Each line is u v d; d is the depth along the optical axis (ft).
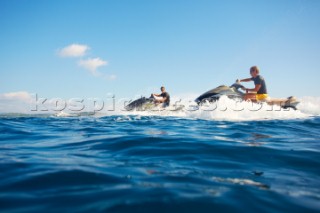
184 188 7.58
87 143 15.40
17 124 26.68
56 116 40.93
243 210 6.31
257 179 9.04
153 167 10.09
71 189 7.47
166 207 6.23
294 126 23.82
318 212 6.45
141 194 7.00
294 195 7.52
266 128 22.39
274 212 6.35
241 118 32.81
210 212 6.10
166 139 15.92
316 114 37.47
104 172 9.18
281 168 10.66
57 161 10.94
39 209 6.13
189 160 11.38
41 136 18.86
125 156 12.03
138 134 18.35
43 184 7.94
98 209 6.09
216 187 7.84
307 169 10.62
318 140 16.93
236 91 38.86
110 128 23.07
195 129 21.80
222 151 13.05
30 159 11.32
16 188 7.61
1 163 10.49
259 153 12.85
